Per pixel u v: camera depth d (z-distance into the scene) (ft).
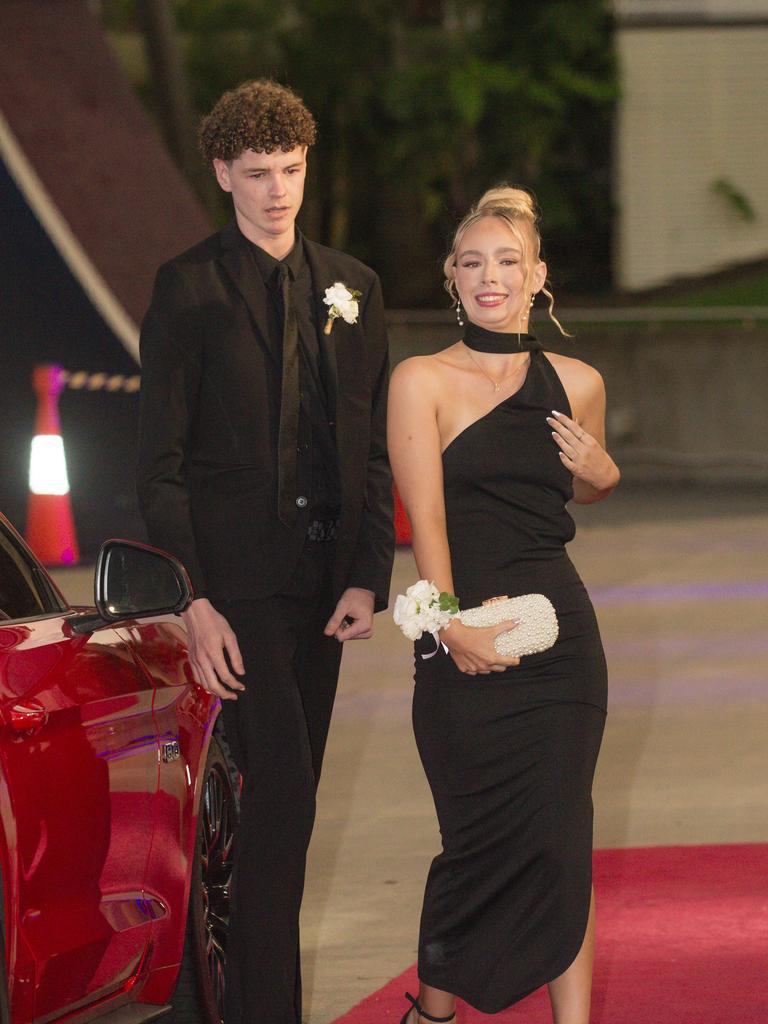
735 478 146.30
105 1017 26.91
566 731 27.27
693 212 202.18
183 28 200.85
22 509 97.86
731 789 50.08
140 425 28.48
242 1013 28.73
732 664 68.44
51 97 100.83
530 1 195.62
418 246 199.21
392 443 27.71
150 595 27.09
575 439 27.58
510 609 27.04
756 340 145.59
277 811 28.68
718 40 199.52
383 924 38.70
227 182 28.96
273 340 28.73
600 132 203.00
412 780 52.03
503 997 27.22
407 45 199.21
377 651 73.15
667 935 36.99
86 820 25.67
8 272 94.94
